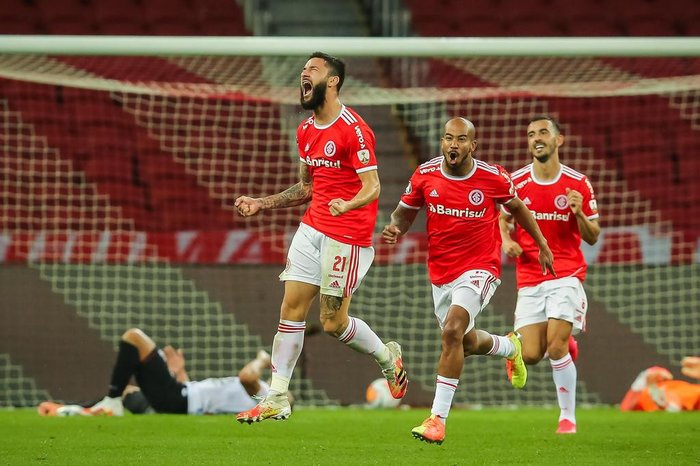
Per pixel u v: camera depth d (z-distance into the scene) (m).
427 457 18.39
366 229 19.83
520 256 24.62
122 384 28.94
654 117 49.28
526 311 24.61
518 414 30.62
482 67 50.09
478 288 19.84
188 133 45.66
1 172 47.50
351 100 37.22
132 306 35.97
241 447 20.06
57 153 48.31
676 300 36.19
